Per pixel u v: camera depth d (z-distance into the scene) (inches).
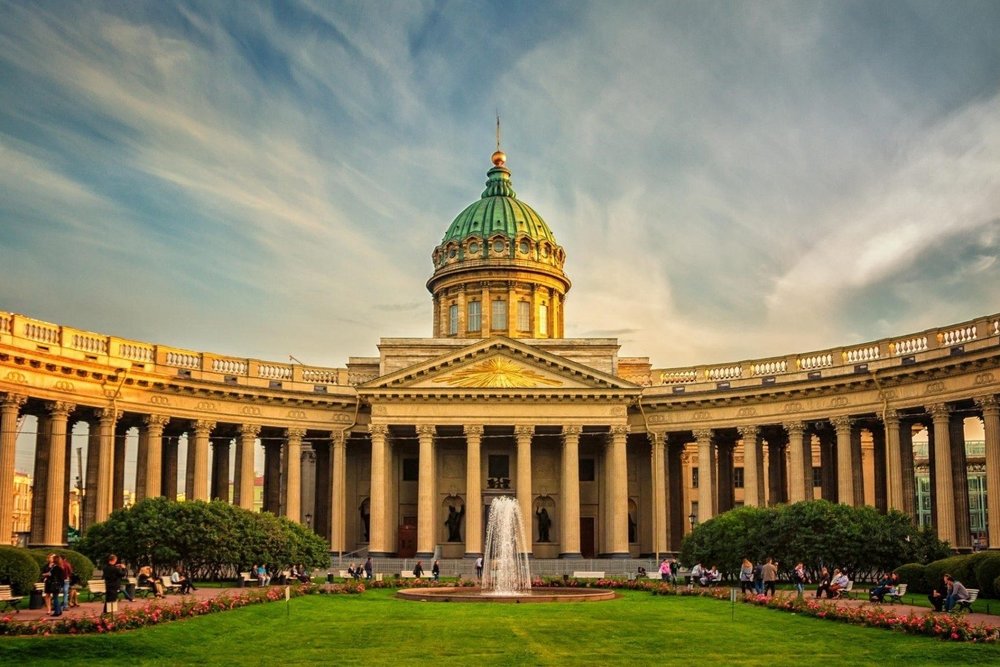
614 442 2992.1
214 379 2829.7
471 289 3715.6
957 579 1836.9
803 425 2815.0
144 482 2699.3
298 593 1929.1
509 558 2566.4
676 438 3245.6
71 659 1117.1
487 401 3004.4
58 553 1843.0
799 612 1566.2
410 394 2977.4
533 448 3270.2
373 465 2967.5
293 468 2957.7
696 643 1256.2
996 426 2315.5
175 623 1362.0
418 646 1217.4
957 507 2455.7
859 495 2731.3
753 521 2276.1
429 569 2812.5
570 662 1114.7
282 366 3002.0
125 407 2615.7
